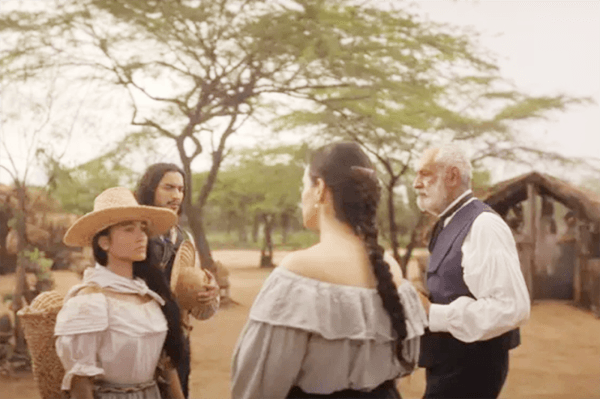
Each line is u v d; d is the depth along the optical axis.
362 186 1.45
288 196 23.47
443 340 2.76
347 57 13.80
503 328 2.54
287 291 1.35
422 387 6.46
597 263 12.95
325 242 1.45
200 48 13.62
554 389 7.00
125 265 2.00
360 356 1.37
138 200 3.02
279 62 14.38
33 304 2.03
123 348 1.89
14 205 7.72
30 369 6.66
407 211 16.92
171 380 2.21
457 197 2.88
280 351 1.32
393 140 15.66
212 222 45.22
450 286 2.76
